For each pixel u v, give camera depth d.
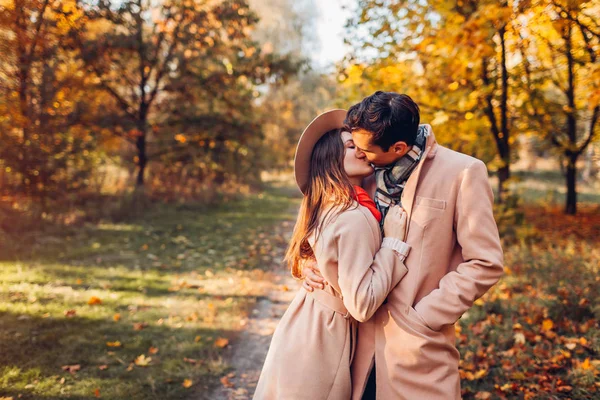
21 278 5.34
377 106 1.72
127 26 11.00
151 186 13.23
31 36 7.68
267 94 26.75
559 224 9.33
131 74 12.35
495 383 3.08
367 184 2.06
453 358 1.80
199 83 12.55
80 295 4.93
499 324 3.97
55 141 8.51
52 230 7.85
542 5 3.77
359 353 1.91
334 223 1.79
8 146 7.76
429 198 1.78
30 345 3.64
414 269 1.78
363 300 1.67
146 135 13.02
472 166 1.76
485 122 7.00
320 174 1.91
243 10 12.61
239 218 11.48
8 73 7.68
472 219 1.72
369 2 6.23
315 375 1.81
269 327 4.45
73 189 9.09
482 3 4.41
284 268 6.80
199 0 12.25
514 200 7.15
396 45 6.34
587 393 2.80
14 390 3.00
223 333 4.19
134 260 6.74
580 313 3.89
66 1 8.26
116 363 3.51
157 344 3.88
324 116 1.94
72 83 9.13
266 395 1.87
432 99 6.64
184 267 6.55
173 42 12.13
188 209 12.48
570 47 5.21
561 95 9.17
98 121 10.30
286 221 11.61
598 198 15.66
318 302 1.91
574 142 9.07
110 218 9.77
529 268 5.31
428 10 5.95
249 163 18.39
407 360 1.76
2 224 7.29
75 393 3.03
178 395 3.14
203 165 14.92
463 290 1.69
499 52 5.97
